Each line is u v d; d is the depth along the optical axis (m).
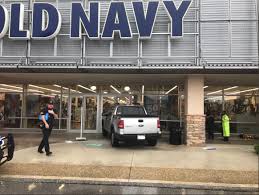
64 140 16.69
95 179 8.70
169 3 14.63
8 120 21.39
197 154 12.56
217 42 14.65
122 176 9.04
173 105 20.41
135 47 15.04
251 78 16.69
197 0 14.91
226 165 10.50
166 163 10.75
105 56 15.09
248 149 14.02
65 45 15.32
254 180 8.70
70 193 7.79
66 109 21.03
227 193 7.93
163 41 14.95
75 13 14.91
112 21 14.73
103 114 19.05
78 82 19.94
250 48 14.51
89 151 13.05
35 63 15.22
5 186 8.36
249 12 14.65
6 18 15.12
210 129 18.61
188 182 8.48
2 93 21.48
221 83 19.14
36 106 21.30
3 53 15.49
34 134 19.38
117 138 14.00
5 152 11.89
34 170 9.64
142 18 14.68
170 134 15.74
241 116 20.47
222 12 14.76
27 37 15.08
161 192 7.95
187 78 15.70
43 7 15.03
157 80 18.12
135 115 14.38
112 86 20.88
